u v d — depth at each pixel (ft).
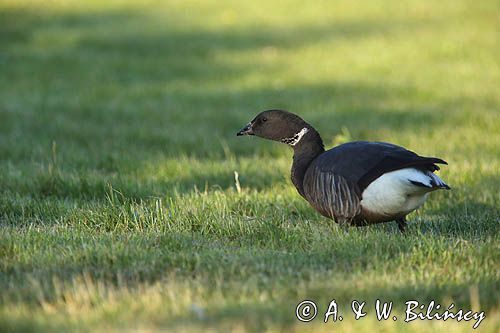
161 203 36.86
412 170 30.71
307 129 36.14
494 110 66.59
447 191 41.88
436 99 72.23
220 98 74.90
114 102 72.84
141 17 119.03
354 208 32.04
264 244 31.83
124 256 28.76
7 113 67.56
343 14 119.34
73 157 51.52
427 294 25.64
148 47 98.78
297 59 92.27
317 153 35.83
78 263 28.53
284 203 38.83
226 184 44.73
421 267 27.86
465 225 35.32
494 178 44.93
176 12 123.03
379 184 30.99
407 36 102.27
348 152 32.55
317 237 31.71
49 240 31.37
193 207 36.35
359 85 79.10
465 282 26.76
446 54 91.66
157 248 30.45
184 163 49.47
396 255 29.25
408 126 62.49
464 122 63.16
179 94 76.79
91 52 95.96
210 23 114.52
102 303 24.58
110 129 62.44
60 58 91.91
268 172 46.91
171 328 22.54
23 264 28.63
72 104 71.82
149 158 51.78
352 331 23.25
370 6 124.26
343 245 30.32
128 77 84.12
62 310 24.31
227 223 33.68
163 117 67.46
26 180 42.70
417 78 81.30
